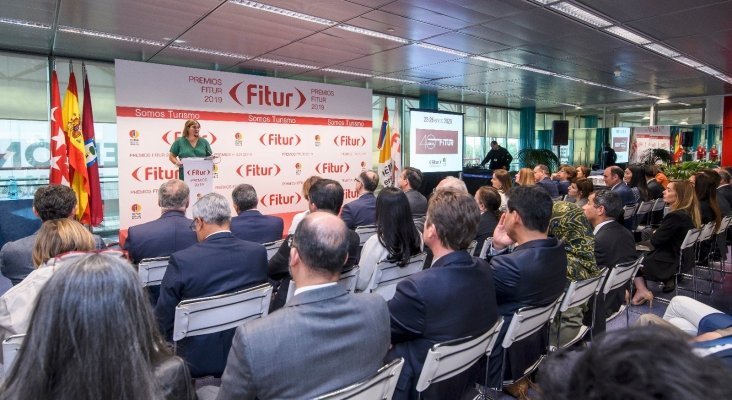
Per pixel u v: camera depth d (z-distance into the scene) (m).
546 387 0.50
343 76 8.59
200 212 2.21
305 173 8.19
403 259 2.71
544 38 5.85
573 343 2.51
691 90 10.53
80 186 6.01
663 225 4.25
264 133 7.62
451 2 4.45
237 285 2.16
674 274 4.23
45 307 0.81
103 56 6.70
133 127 6.29
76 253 1.90
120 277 0.85
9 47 6.07
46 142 6.96
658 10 4.77
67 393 0.77
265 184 7.71
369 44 6.14
